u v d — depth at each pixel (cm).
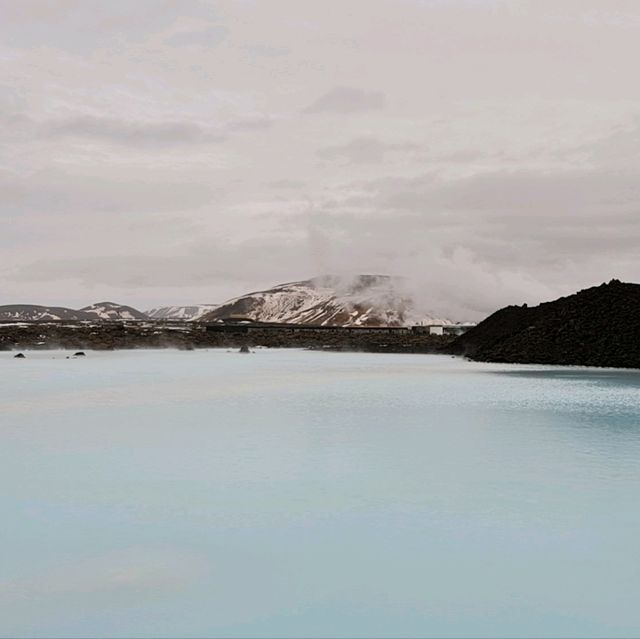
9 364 7031
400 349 11300
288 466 1766
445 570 1050
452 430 2364
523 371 5600
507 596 962
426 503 1399
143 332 13600
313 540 1182
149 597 966
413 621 891
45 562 1097
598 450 1959
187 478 1634
